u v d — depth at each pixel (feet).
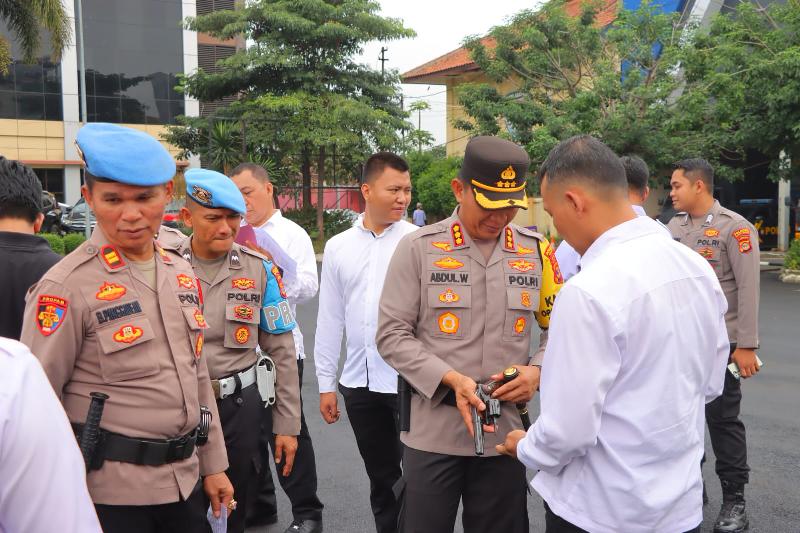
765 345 26.35
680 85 53.88
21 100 99.81
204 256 9.65
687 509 6.20
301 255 13.23
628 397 5.97
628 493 5.98
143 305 7.05
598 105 53.47
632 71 52.42
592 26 59.47
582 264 6.40
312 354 26.27
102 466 6.79
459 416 8.25
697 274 6.29
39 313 6.59
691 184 12.96
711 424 12.46
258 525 12.66
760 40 45.93
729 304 12.69
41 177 102.58
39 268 8.46
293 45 85.05
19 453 3.75
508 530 8.59
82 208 77.25
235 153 86.22
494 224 8.32
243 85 88.89
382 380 11.30
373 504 11.96
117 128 6.89
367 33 85.51
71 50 100.94
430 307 8.46
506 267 8.54
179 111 108.37
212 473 7.93
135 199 6.84
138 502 6.89
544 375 6.10
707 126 50.26
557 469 6.19
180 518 7.38
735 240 12.42
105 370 6.81
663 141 51.08
